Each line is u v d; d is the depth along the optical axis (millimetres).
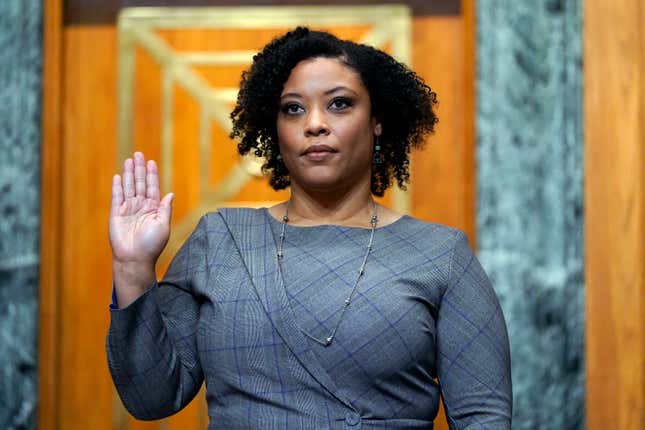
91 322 5695
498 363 2746
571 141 5438
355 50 3000
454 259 2803
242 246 2842
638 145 5410
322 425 2561
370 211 3002
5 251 5453
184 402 2834
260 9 5906
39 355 5457
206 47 5895
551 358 5297
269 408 2598
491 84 5488
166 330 2775
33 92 5562
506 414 2691
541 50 5504
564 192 5402
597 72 5477
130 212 2816
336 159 2854
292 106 2922
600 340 5312
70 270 5719
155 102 5852
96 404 5652
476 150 5457
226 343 2664
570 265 5359
